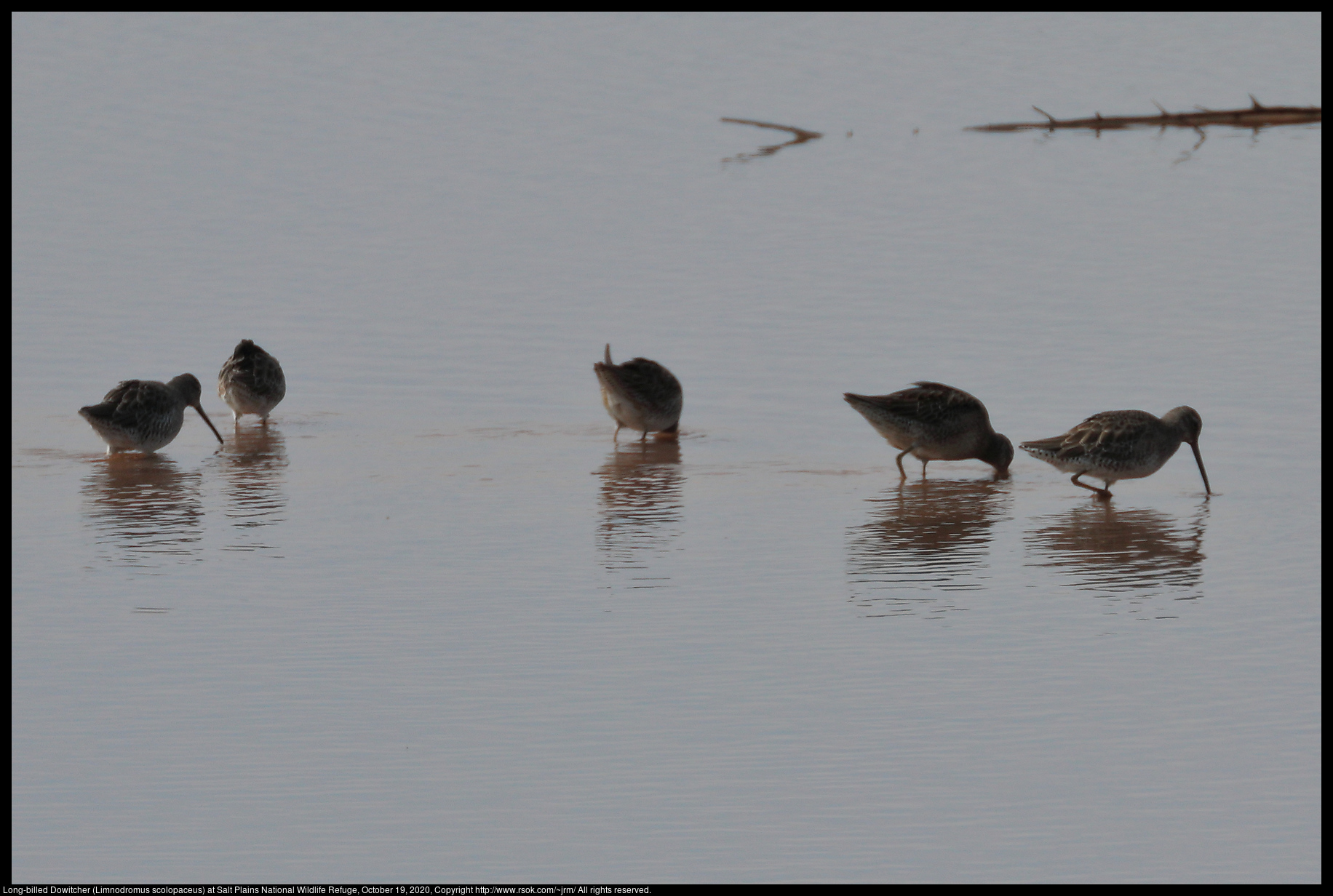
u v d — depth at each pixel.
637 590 15.47
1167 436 19.19
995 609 14.91
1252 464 20.34
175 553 16.58
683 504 18.67
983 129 48.22
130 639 14.05
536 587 15.54
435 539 17.12
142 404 20.48
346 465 20.38
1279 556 16.52
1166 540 17.20
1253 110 47.97
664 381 21.62
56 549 16.69
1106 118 48.38
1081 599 15.19
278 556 16.50
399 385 24.80
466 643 14.01
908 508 18.61
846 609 14.91
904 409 19.91
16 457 20.72
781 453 21.22
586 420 22.92
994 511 18.45
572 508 18.45
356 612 14.80
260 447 21.38
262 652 13.79
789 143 46.50
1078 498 19.09
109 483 19.47
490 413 23.25
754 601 15.14
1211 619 14.59
